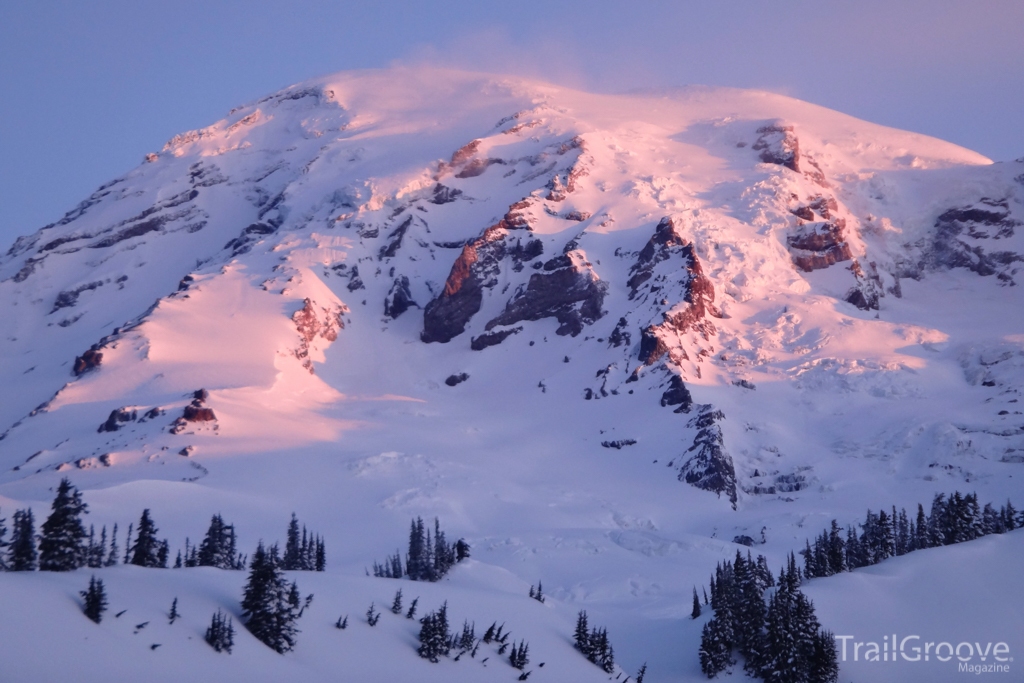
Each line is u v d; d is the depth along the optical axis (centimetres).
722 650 11512
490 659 9325
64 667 6619
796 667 10806
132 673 6862
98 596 7194
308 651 8094
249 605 7962
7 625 6719
